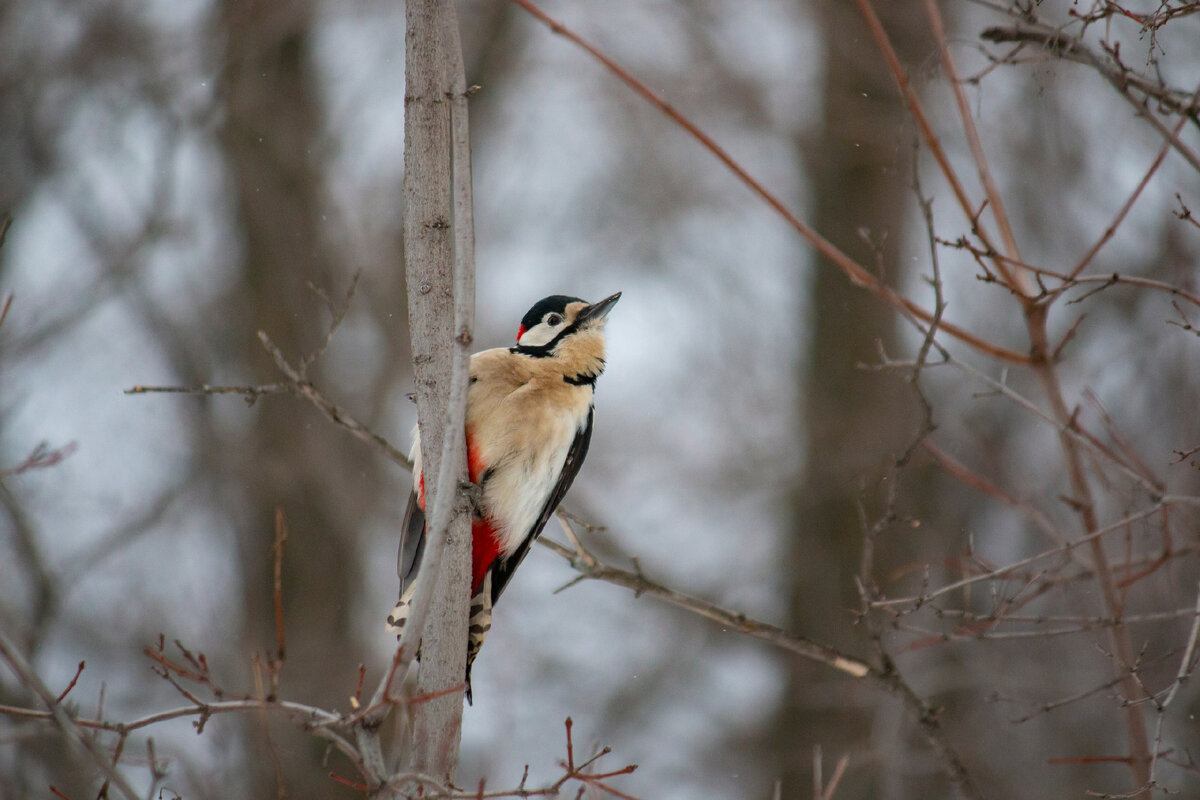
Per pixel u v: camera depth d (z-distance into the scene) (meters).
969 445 13.04
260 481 15.04
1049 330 13.54
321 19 16.73
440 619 6.30
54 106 16.23
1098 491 10.66
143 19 16.38
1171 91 7.25
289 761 13.01
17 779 10.30
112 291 15.49
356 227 16.94
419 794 5.69
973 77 7.70
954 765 7.81
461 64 6.35
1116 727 12.56
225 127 16.11
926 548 13.91
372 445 7.50
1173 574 9.84
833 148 16.30
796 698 15.09
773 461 17.05
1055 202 14.34
